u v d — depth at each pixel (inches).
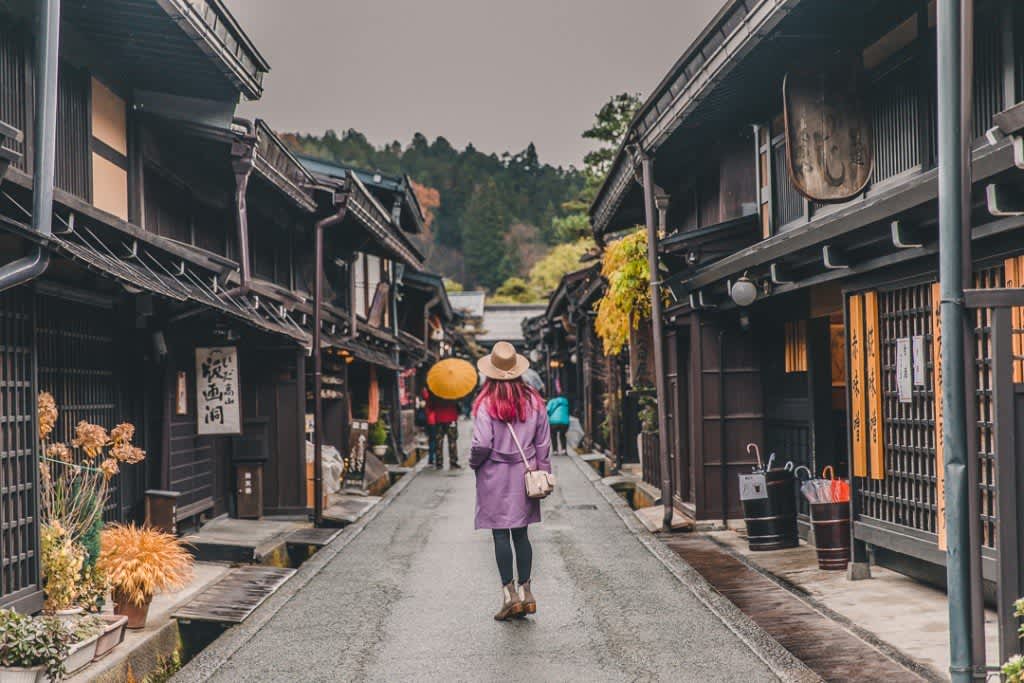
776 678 226.8
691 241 476.7
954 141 169.9
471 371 848.9
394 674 237.9
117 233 309.1
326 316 668.7
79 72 338.3
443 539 464.4
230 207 513.0
